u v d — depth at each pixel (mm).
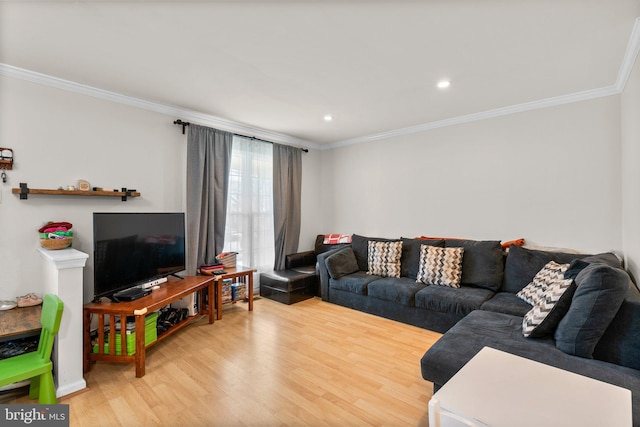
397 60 2373
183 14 1796
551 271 2584
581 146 3059
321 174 5438
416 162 4254
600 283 1633
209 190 3719
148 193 3262
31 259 2494
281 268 4645
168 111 3400
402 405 1902
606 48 2197
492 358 1295
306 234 5215
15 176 2438
